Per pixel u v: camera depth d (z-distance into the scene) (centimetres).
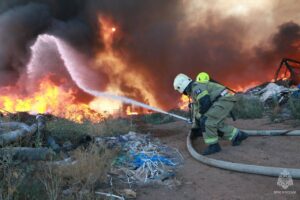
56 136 497
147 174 382
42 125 488
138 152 464
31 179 321
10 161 328
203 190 345
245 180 364
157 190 347
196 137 570
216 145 466
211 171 400
